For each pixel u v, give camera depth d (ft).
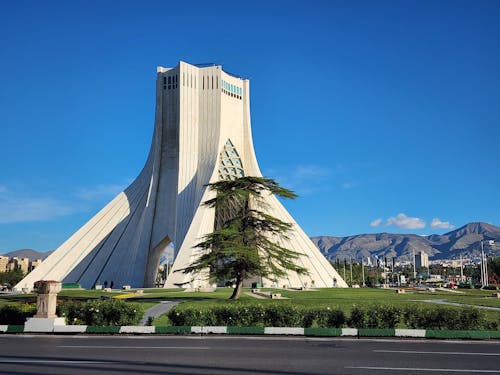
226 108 260.62
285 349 49.32
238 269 115.75
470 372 37.24
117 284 217.36
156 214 241.55
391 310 63.26
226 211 227.40
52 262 209.77
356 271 492.13
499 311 90.99
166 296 131.13
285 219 226.17
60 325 64.39
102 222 228.63
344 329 60.34
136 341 56.08
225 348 49.96
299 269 116.78
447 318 62.18
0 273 385.29
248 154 267.80
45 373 36.47
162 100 256.32
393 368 38.86
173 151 251.60
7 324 67.82
